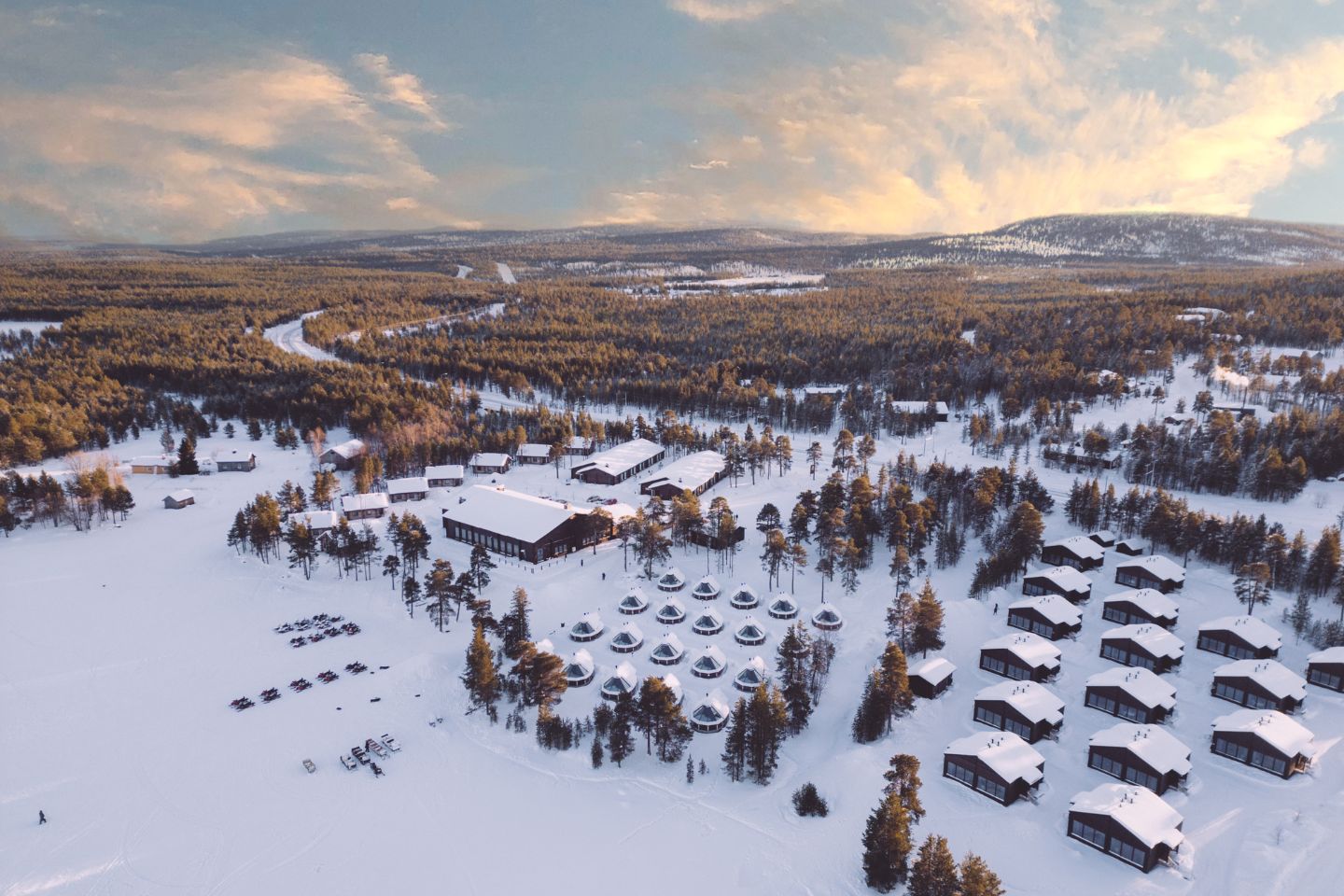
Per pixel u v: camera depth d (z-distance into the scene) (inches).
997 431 7819.9
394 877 2768.2
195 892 2711.6
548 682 3735.2
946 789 3075.8
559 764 3403.1
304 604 4997.5
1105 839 2716.5
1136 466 6673.2
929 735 3454.7
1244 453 6673.2
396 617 4805.6
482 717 3764.8
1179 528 5187.0
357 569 5398.6
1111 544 5349.4
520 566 5398.6
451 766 3398.1
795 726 3526.1
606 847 2881.4
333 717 3769.7
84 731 3659.0
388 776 3339.1
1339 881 2501.2
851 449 7583.7
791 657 3641.7
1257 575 4298.7
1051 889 2551.7
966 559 5285.4
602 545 5767.7
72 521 6259.8
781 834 2876.5
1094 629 4328.3
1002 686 3563.0
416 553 5349.4
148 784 3284.9
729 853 2802.7
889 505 5561.0
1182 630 4252.0
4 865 2832.2
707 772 3319.4
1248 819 2839.6
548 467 7775.6
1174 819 2723.9
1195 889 2534.5
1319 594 4544.8
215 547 5866.1
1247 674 3555.6
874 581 5007.4
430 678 4109.3
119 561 5615.2
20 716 3779.5
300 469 7706.7
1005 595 4749.0
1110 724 3489.2
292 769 3383.4
